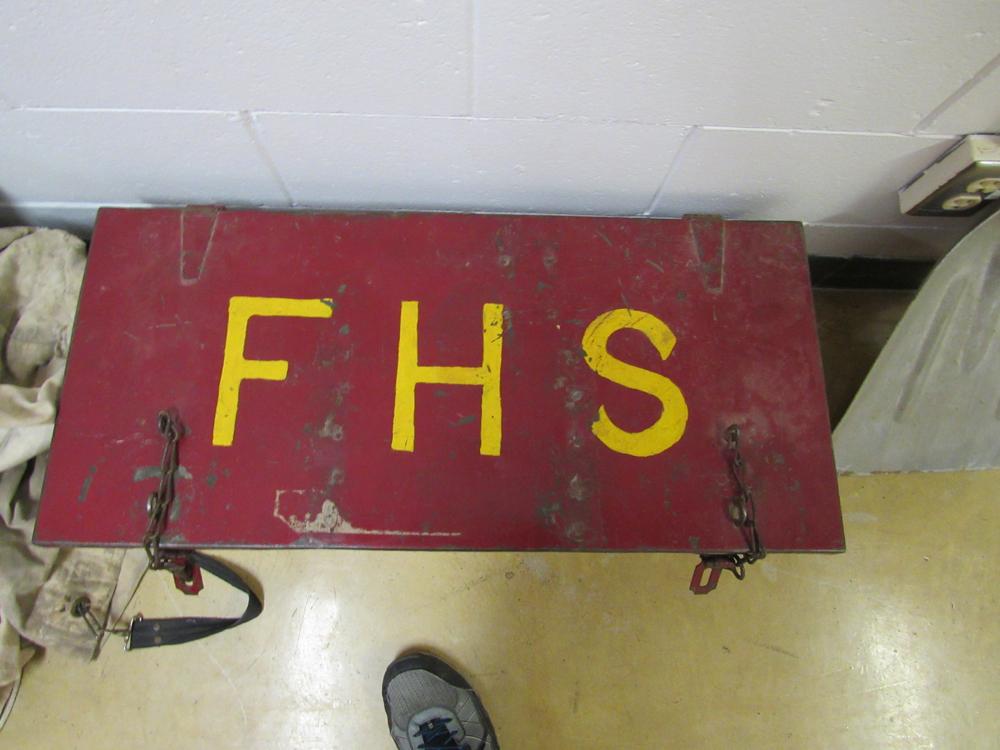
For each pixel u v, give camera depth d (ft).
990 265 2.84
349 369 2.82
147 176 2.96
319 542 2.68
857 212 3.30
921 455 3.55
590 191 3.08
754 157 2.80
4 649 3.43
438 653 3.74
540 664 3.75
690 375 2.88
